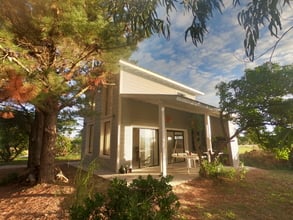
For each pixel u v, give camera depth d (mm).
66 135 19609
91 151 13562
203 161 9570
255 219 5047
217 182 8469
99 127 12555
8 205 5691
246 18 2135
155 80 13945
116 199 3217
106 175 9391
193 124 12344
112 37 6414
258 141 11023
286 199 6609
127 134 10992
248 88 9430
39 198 6090
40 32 5938
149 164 12211
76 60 6973
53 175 7891
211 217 5035
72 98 7801
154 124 12883
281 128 9531
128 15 2654
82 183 3869
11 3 5492
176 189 7270
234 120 10531
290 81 8531
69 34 5781
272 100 9047
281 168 13102
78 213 2990
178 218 4836
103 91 12562
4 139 15867
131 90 11875
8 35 5105
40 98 5863
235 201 6336
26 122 12336
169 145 13875
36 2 5469
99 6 5766
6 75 5023
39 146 10078
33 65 5902
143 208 2967
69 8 5379
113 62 7688
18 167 13469
